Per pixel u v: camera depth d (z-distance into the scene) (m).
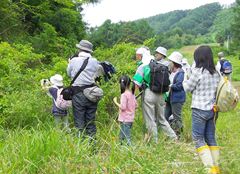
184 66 5.89
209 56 3.46
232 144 4.02
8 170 2.85
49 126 3.96
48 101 4.72
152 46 6.18
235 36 32.72
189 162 3.28
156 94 4.51
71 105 4.41
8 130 4.14
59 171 2.91
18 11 9.18
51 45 8.34
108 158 3.13
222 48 32.69
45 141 3.21
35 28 9.73
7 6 8.64
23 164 3.00
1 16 8.62
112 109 4.97
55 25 9.95
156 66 4.46
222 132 4.87
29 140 3.29
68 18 10.12
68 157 3.11
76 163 3.05
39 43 8.26
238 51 30.62
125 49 5.89
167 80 4.50
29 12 9.57
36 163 3.02
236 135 4.66
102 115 4.75
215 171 3.27
